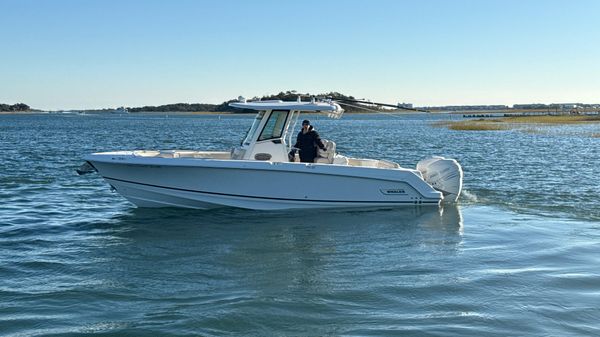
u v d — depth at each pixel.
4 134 54.28
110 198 15.31
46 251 10.02
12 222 12.30
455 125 87.06
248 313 7.04
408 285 8.16
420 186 13.65
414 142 43.53
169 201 13.27
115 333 6.47
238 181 12.93
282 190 13.04
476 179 19.38
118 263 9.27
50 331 6.52
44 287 8.06
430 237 11.09
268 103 13.76
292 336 6.41
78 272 8.78
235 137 51.97
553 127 72.69
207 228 11.70
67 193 16.12
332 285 8.16
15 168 22.05
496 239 10.91
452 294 7.78
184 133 60.94
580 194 16.00
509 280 8.37
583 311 7.14
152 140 46.38
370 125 95.62
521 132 60.31
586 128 68.88
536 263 9.27
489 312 7.12
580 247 10.25
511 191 16.53
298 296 7.68
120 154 13.18
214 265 9.16
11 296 7.68
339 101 14.59
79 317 6.95
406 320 6.87
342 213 13.09
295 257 9.66
